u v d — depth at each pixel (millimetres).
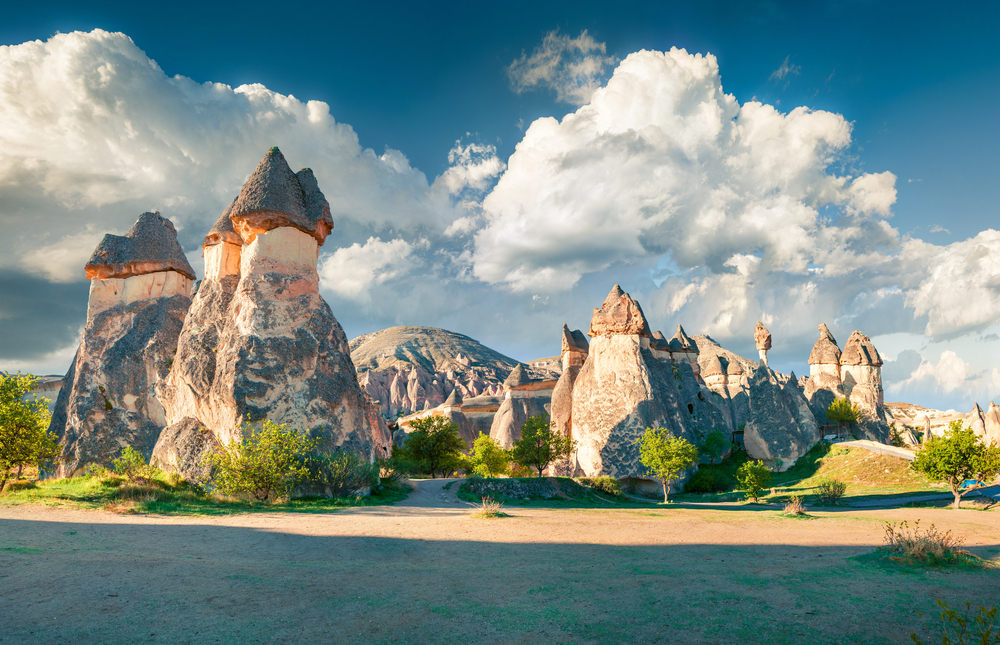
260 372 28578
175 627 6543
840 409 63656
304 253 32406
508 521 19469
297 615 7160
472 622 7039
